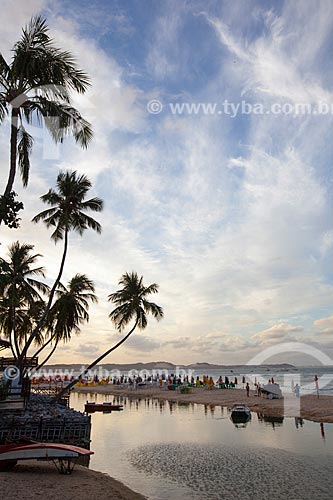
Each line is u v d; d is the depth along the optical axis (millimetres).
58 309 34406
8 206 13570
